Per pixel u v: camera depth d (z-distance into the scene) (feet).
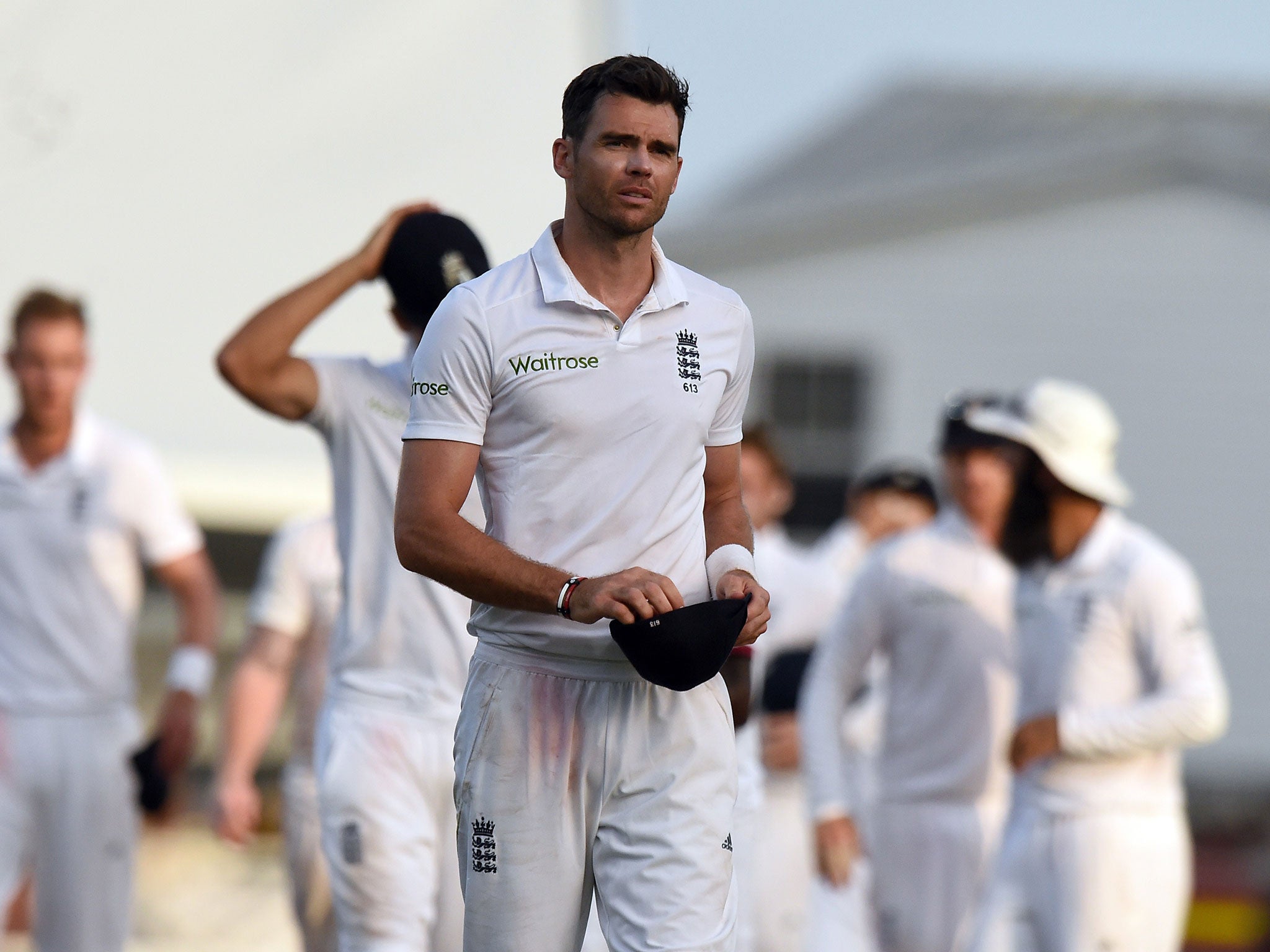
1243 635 157.48
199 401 89.86
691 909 36.91
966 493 71.61
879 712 81.51
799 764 77.51
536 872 37.45
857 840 70.28
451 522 36.06
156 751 71.00
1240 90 191.31
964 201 156.56
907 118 191.52
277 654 72.33
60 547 70.08
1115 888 56.13
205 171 95.40
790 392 160.45
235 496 87.61
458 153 95.66
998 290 159.02
